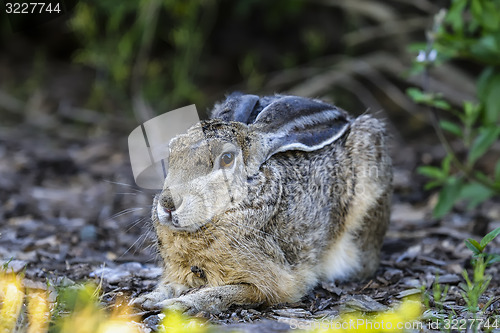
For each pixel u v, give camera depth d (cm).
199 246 809
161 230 827
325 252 926
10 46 2112
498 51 1103
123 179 1491
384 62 1847
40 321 705
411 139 1788
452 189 1149
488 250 1071
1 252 1005
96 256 1021
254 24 2039
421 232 1198
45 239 1089
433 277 955
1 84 1981
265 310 825
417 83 1791
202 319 755
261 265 827
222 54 2041
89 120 1855
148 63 1959
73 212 1284
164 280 855
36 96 1923
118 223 1211
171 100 1839
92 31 1839
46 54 2102
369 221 962
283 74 1892
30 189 1420
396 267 1023
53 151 1678
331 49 1988
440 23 1132
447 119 1803
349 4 1870
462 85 1783
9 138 1762
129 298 829
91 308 706
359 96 1834
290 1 1930
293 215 866
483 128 1159
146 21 1817
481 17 1121
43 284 849
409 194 1428
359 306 817
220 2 1998
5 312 727
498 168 1164
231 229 809
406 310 755
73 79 2023
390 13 1839
